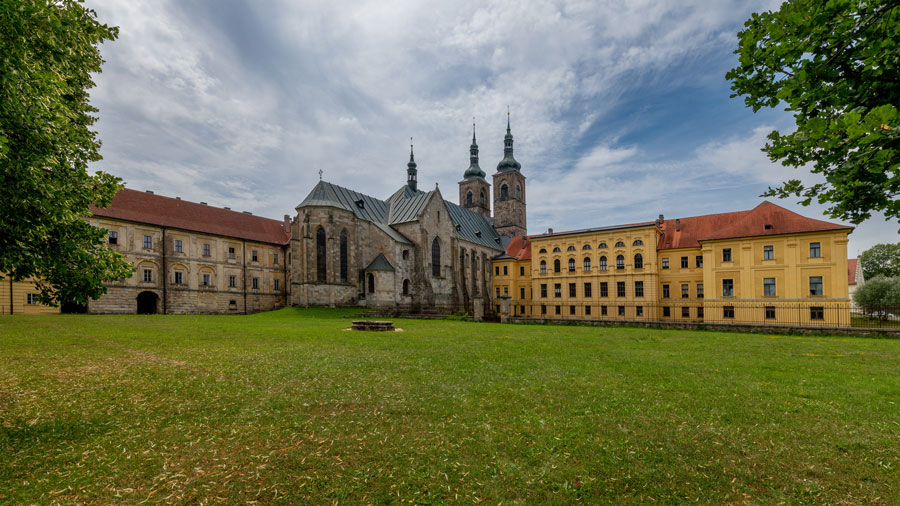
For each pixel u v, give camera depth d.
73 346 18.28
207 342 20.48
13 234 8.23
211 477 5.80
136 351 17.08
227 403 9.31
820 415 8.53
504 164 103.88
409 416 8.41
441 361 14.97
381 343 20.56
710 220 56.25
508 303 42.72
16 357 15.22
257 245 70.00
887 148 5.11
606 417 8.34
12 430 7.51
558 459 6.36
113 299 51.84
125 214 54.31
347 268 64.25
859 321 49.50
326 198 63.25
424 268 69.50
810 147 5.91
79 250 9.25
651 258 54.47
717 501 5.22
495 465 6.16
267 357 15.75
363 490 5.46
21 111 7.48
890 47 4.95
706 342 22.38
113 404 9.20
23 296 44.56
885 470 6.02
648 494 5.38
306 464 6.20
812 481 5.73
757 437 7.30
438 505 5.10
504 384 11.20
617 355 16.80
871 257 80.75
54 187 8.67
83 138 11.20
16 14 7.32
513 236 101.75
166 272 57.47
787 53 5.80
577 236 60.66
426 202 72.44
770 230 45.84
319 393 10.18
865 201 6.41
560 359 15.59
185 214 62.47
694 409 8.91
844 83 5.48
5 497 5.21
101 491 5.43
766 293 45.38
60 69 10.11
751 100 6.59
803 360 15.73
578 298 60.03
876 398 9.84
